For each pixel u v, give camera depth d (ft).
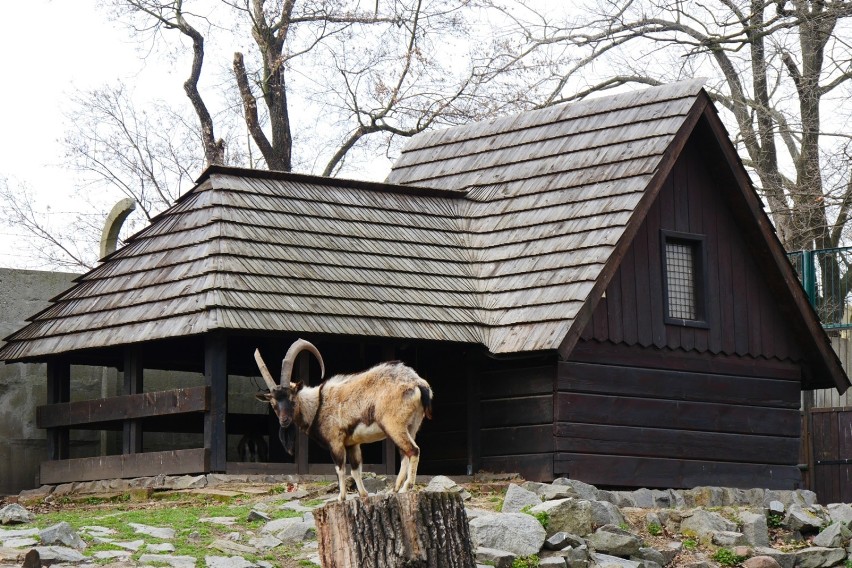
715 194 69.67
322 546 38.45
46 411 65.41
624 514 55.83
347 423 41.11
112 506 55.36
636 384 64.75
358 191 69.92
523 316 62.85
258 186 66.18
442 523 37.83
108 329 61.87
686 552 53.42
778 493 64.90
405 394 40.22
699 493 62.85
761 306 70.74
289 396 41.65
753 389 69.77
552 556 48.39
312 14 112.88
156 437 75.82
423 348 68.33
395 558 37.22
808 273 83.51
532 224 67.72
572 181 68.28
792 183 108.47
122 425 67.41
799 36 105.81
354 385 41.29
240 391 77.66
